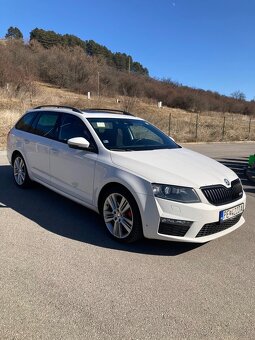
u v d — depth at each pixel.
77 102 29.66
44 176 5.91
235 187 4.54
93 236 4.63
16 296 3.21
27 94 28.09
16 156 6.78
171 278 3.70
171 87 59.25
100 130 5.18
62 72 49.16
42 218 5.19
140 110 29.97
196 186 4.11
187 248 4.43
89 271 3.73
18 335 2.72
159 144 5.45
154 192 4.07
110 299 3.26
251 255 4.36
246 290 3.56
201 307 3.23
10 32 105.94
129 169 4.37
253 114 59.03
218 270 3.93
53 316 2.96
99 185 4.68
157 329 2.89
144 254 4.21
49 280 3.51
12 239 4.42
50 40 84.00
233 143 19.95
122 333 2.82
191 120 29.56
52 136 5.80
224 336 2.86
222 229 4.36
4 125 14.88
